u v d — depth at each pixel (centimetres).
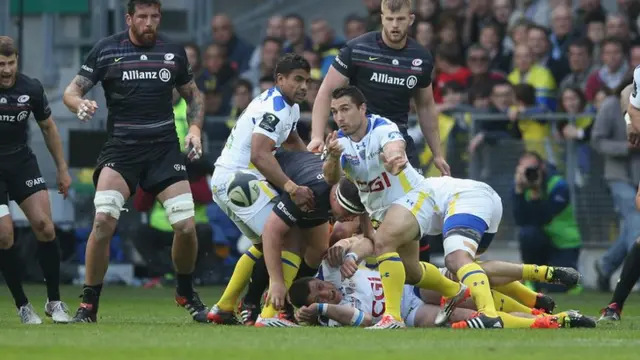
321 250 2931
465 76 5241
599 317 3434
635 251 3281
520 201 4788
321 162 2914
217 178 3006
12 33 5547
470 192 2873
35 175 3091
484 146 4922
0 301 4059
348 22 5625
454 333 2533
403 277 2764
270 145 2858
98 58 3003
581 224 4891
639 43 5516
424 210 2781
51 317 3116
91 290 3008
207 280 4972
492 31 5466
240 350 2139
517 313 2866
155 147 3009
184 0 6078
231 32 5812
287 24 5741
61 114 5334
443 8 5709
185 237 3008
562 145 4906
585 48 5275
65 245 5081
